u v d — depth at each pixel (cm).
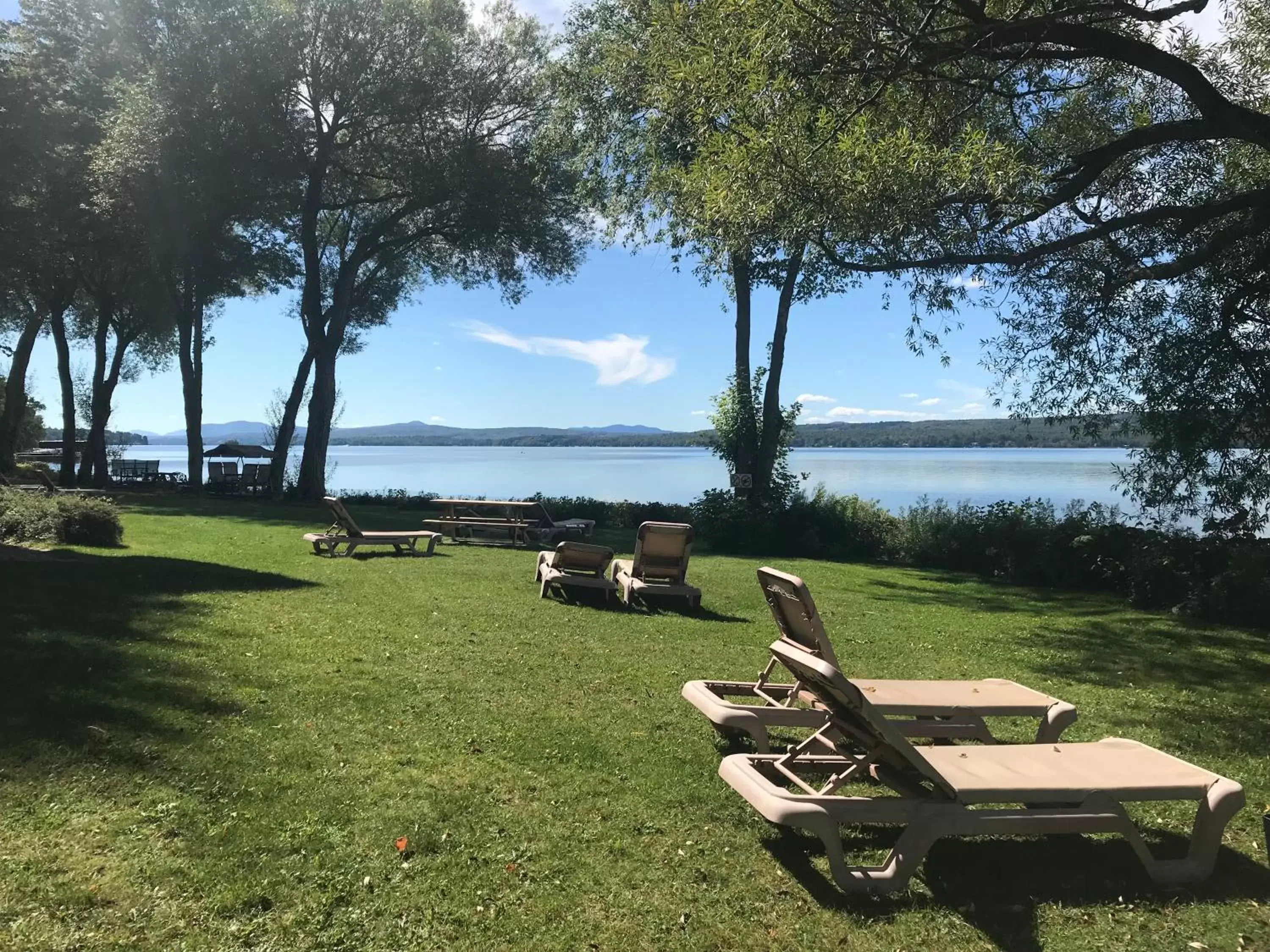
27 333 3366
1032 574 1455
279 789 396
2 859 320
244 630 712
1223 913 335
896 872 341
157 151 2456
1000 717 588
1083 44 905
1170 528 1345
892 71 907
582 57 2089
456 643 728
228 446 4038
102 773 398
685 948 297
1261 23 1188
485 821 380
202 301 3262
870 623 977
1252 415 1294
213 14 2528
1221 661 821
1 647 577
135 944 278
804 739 525
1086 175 1018
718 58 948
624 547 1809
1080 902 341
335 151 2880
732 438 2198
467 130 2798
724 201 952
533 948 291
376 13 2605
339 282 3047
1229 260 1241
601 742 488
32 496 1352
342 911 305
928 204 902
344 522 1429
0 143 1519
